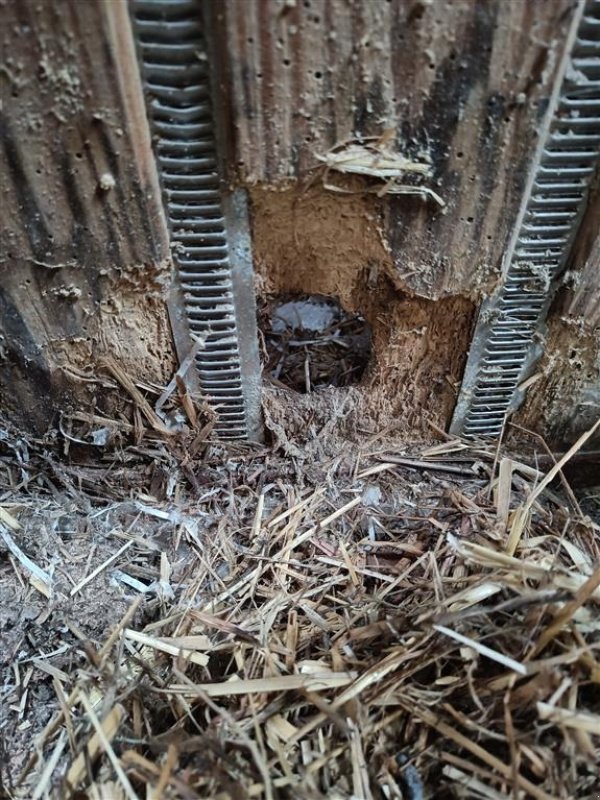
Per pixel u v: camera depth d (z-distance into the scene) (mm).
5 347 206
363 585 211
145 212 178
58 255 183
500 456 249
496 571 184
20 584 205
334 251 199
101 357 214
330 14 146
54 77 151
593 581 162
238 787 153
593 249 191
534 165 173
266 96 159
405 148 170
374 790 167
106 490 236
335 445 249
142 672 186
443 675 177
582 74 159
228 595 208
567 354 219
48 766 173
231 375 226
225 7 144
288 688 177
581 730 152
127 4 145
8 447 234
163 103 161
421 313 214
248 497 237
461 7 146
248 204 183
